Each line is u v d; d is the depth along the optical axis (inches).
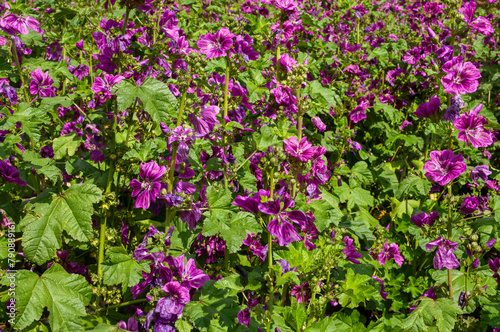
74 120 40.8
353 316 34.7
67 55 52.1
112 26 34.8
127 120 34.6
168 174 32.0
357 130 55.5
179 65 39.2
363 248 42.9
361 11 66.1
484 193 51.2
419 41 62.4
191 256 33.4
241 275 36.5
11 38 40.4
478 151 51.1
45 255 30.7
